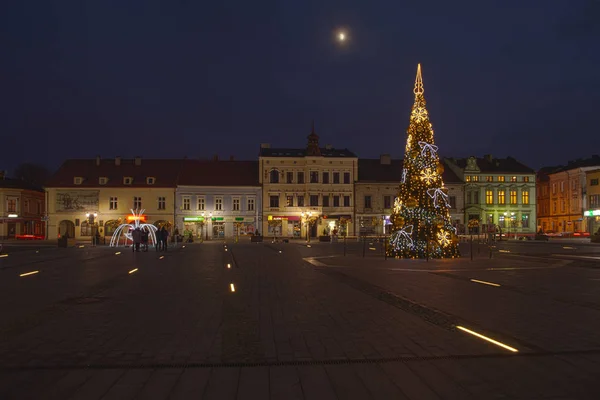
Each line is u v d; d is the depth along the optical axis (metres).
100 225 71.44
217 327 9.18
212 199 72.94
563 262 24.48
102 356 7.18
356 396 5.59
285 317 10.13
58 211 71.25
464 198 78.00
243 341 8.09
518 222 79.19
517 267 21.78
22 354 7.29
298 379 6.16
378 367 6.66
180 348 7.64
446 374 6.34
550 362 6.86
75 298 12.79
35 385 5.95
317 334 8.58
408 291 14.03
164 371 6.49
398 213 27.53
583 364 6.77
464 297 12.83
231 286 15.27
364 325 9.30
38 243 56.47
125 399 5.50
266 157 73.69
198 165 76.38
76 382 6.05
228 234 72.94
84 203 71.50
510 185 79.25
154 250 38.62
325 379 6.16
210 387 5.88
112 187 71.75
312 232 74.12
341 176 74.56
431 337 8.30
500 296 12.99
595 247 43.12
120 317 10.16
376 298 12.71
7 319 9.94
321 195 74.06
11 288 14.83
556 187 82.25
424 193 26.89
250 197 73.62
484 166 80.94
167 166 75.44
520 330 8.81
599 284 15.55
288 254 32.75
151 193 72.06
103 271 20.47
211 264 24.19
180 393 5.68
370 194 75.06
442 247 26.97
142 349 7.58
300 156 74.31
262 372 6.45
